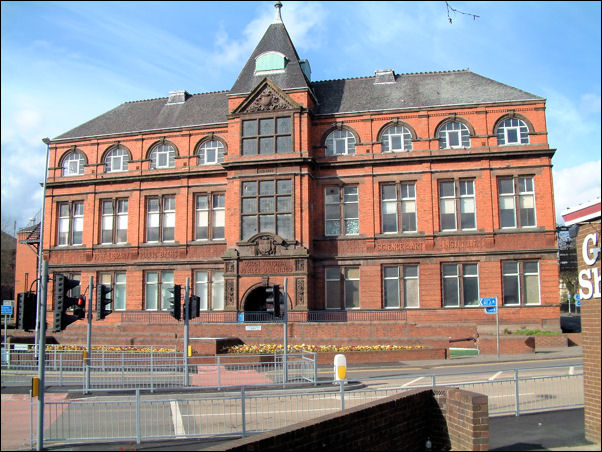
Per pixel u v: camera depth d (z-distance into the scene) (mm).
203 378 21938
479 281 34969
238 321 34344
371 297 35906
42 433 11320
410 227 36469
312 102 38312
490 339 29359
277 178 36062
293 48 39438
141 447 11719
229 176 36781
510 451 10734
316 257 36562
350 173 37188
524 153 35250
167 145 40562
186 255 38812
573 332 35125
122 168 41375
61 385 20375
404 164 36688
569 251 46094
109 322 39406
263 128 36719
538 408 14422
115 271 40125
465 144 36531
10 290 58438
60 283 13430
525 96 36281
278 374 22359
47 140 37062
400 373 23375
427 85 39062
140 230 39875
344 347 29484
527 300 34531
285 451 9664
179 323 34594
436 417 12242
